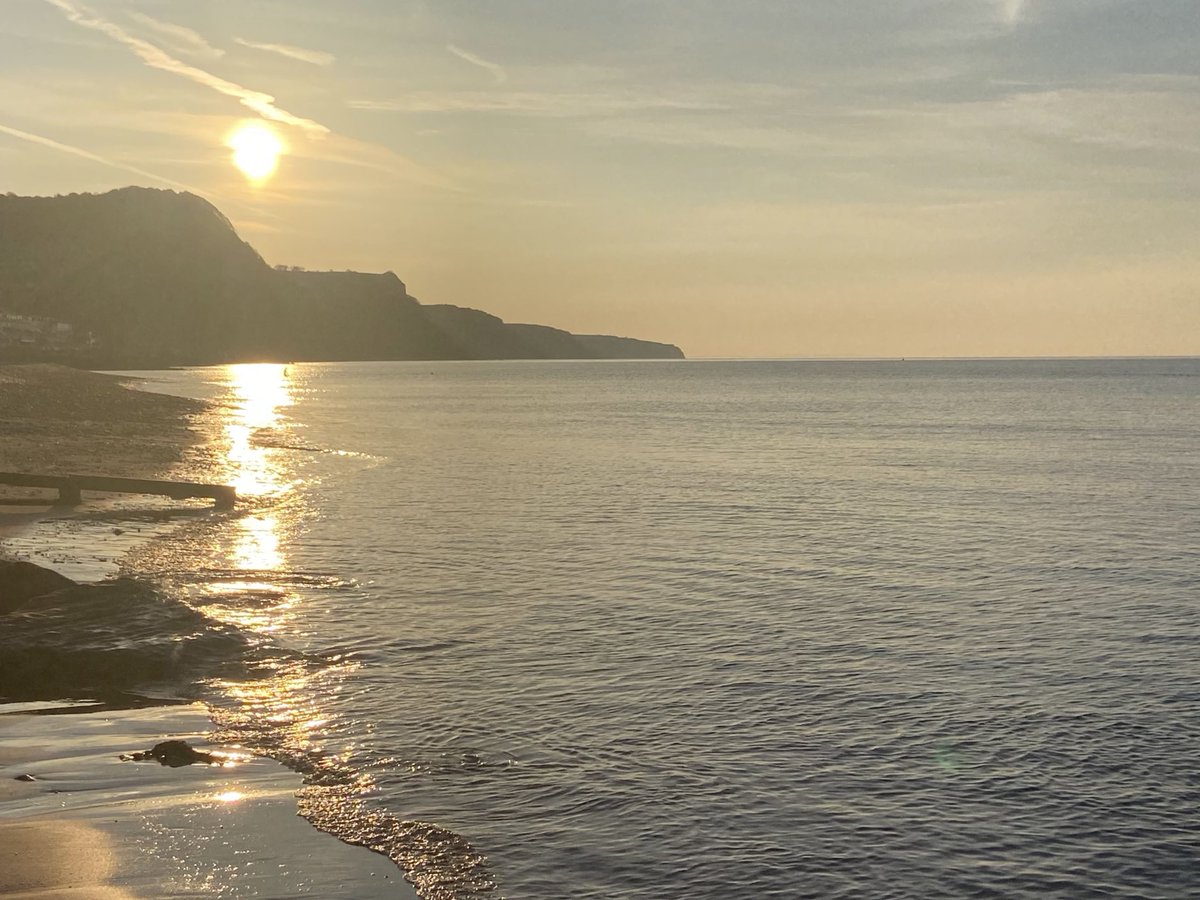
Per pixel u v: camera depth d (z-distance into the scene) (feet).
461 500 135.64
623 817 40.81
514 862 36.94
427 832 38.86
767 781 44.57
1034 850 38.63
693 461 193.16
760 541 105.29
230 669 58.80
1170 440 239.50
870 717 52.70
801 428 285.43
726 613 74.49
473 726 50.72
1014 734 50.31
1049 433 263.08
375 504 130.41
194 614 65.21
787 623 71.77
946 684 58.18
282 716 51.67
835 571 89.97
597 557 95.86
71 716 51.08
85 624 62.18
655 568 90.79
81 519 110.01
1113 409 374.43
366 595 78.79
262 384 612.29
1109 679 59.16
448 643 65.51
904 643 66.64
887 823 40.70
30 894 32.58
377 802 41.52
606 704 54.34
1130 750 48.34
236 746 47.26
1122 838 39.63
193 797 40.93
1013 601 78.79
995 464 187.62
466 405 417.69
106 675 56.13
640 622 71.67
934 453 209.56
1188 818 41.27
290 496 136.46
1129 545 103.40
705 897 34.99
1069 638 68.08
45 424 202.59
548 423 309.01
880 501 137.49
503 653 63.57
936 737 49.88
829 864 37.37
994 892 35.68
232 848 36.52
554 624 70.90
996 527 114.93
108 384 342.85
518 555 96.58
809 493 146.10
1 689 54.85
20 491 125.90
